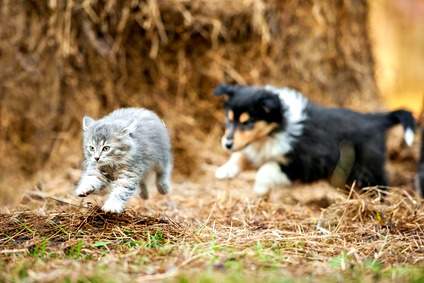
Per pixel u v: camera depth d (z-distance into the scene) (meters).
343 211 8.56
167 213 8.55
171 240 7.03
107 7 12.99
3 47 12.94
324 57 14.34
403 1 23.39
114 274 5.61
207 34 13.61
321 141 10.19
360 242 7.35
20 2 12.90
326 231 7.64
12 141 13.05
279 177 10.18
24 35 12.99
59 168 12.79
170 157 8.41
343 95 14.59
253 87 10.75
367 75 15.04
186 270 5.72
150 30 13.27
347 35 14.54
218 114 13.80
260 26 13.67
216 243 6.88
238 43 13.82
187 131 13.62
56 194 9.69
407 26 24.92
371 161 10.27
